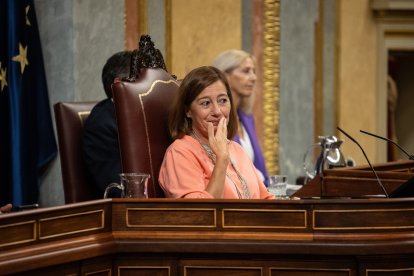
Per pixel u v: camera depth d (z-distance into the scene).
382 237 6.41
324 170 8.75
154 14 14.64
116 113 8.20
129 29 14.08
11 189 12.41
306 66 17.91
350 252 6.34
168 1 14.94
